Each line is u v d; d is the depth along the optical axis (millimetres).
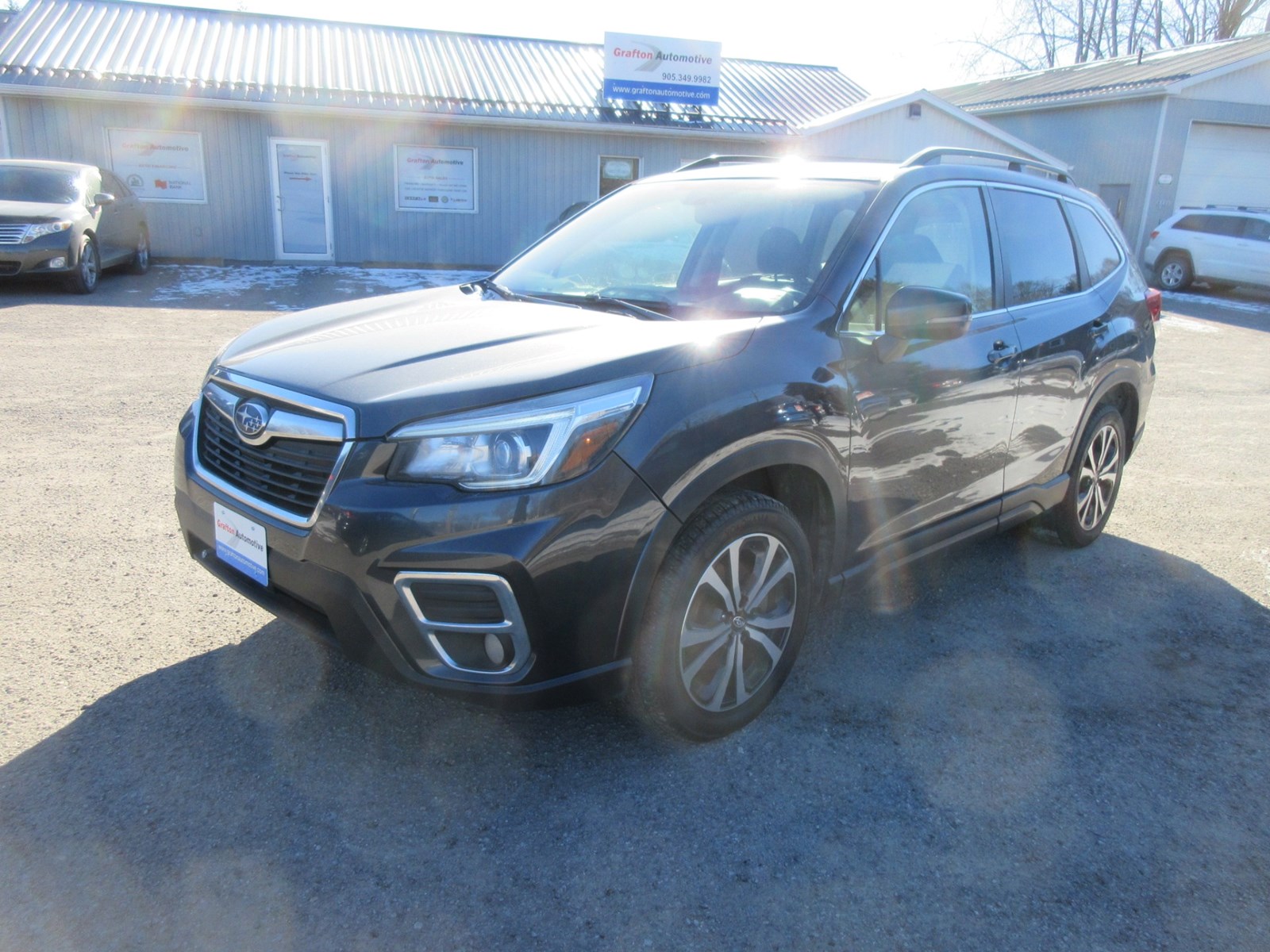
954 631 3830
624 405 2502
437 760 2797
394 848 2430
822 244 3287
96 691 3053
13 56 16359
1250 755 3029
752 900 2314
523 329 2918
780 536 2920
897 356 3209
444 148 18328
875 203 3373
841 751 2939
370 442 2414
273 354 2863
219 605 3699
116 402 6789
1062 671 3527
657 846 2484
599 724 3014
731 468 2676
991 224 3895
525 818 2566
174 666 3234
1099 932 2264
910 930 2246
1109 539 5027
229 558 2775
